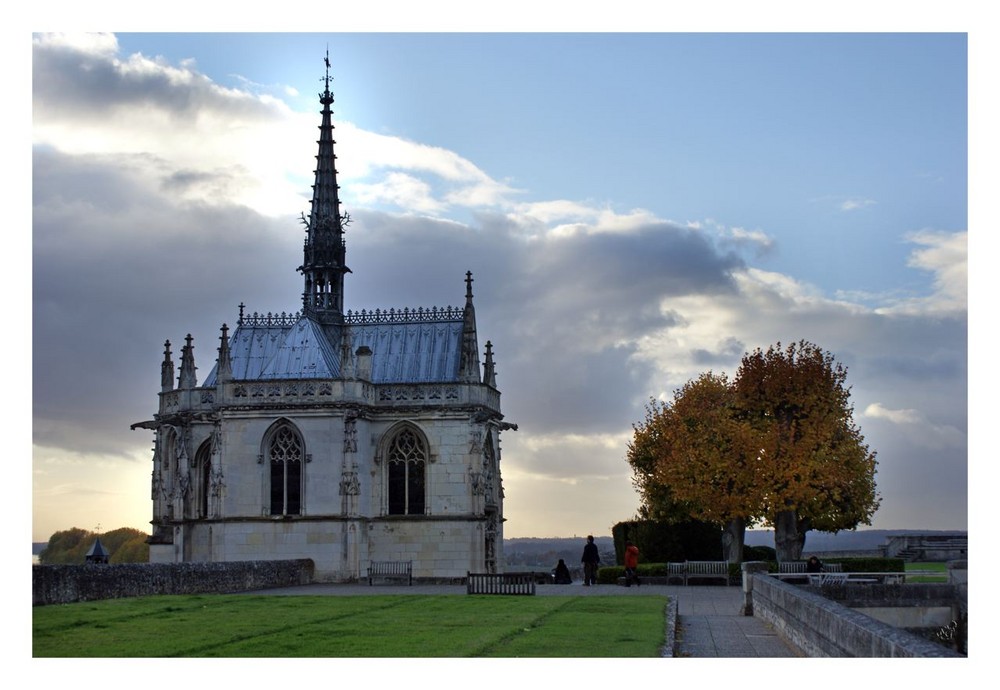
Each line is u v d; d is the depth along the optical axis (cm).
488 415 9569
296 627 4538
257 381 9206
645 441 10544
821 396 9625
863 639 3009
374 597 6247
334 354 9819
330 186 10512
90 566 5925
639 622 4706
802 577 6300
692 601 6631
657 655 3738
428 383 9450
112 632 4369
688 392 10031
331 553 8988
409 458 9438
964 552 11319
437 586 8612
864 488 9569
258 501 9112
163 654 3781
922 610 5138
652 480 9838
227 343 9294
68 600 5719
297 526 9031
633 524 10319
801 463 9238
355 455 9094
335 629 4459
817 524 9600
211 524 9138
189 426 9769
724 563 8381
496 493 10050
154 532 9969
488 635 4241
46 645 3988
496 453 10119
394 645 3969
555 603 5775
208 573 7131
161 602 5706
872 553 11706
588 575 8344
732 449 9306
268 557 9031
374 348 10038
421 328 10094
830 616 3462
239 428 9188
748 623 5222
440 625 4612
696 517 9394
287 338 9731
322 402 9088
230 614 5069
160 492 10000
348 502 9019
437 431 9400
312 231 10312
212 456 9225
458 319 10106
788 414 9769
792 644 4238
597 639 4125
